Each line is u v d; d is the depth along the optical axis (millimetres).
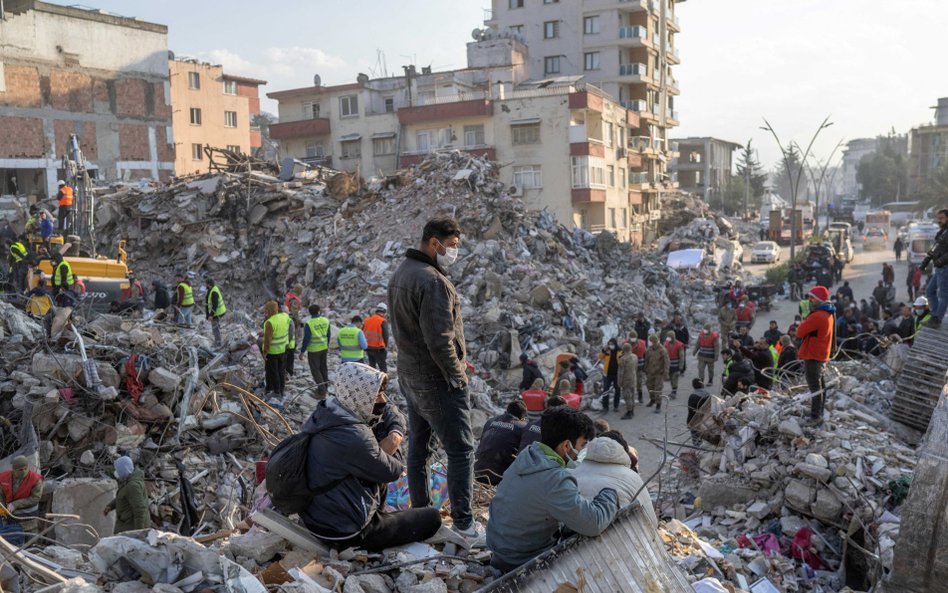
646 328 22734
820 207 123938
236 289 30094
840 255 50906
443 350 4594
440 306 4582
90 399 11008
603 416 18000
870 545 8383
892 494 8938
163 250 31688
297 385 14773
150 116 50438
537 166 49438
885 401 11648
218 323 16641
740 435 11016
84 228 23078
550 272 27484
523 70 61156
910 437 10617
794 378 15156
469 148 50531
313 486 4465
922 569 5695
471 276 24812
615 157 54812
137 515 7594
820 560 8797
